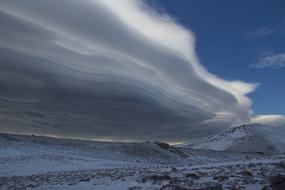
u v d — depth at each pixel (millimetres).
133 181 27828
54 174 39938
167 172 32281
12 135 85750
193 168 35875
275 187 20672
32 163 53938
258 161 39719
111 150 87000
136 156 84750
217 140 192500
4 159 58188
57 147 79875
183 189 21531
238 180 24156
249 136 182875
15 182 35125
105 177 31406
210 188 21047
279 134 192875
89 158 67438
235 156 105250
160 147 99062
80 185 27969
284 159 38500
